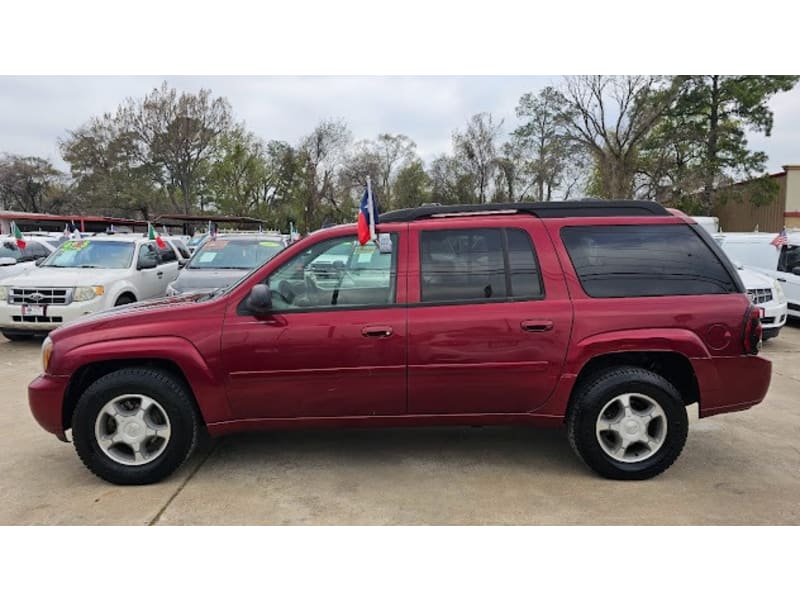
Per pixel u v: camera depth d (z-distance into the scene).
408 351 3.77
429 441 4.66
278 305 3.84
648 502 3.60
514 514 3.45
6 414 5.46
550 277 3.86
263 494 3.72
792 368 7.30
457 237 3.94
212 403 3.81
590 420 3.82
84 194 53.25
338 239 3.93
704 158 38.09
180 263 11.73
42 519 3.41
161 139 49.31
